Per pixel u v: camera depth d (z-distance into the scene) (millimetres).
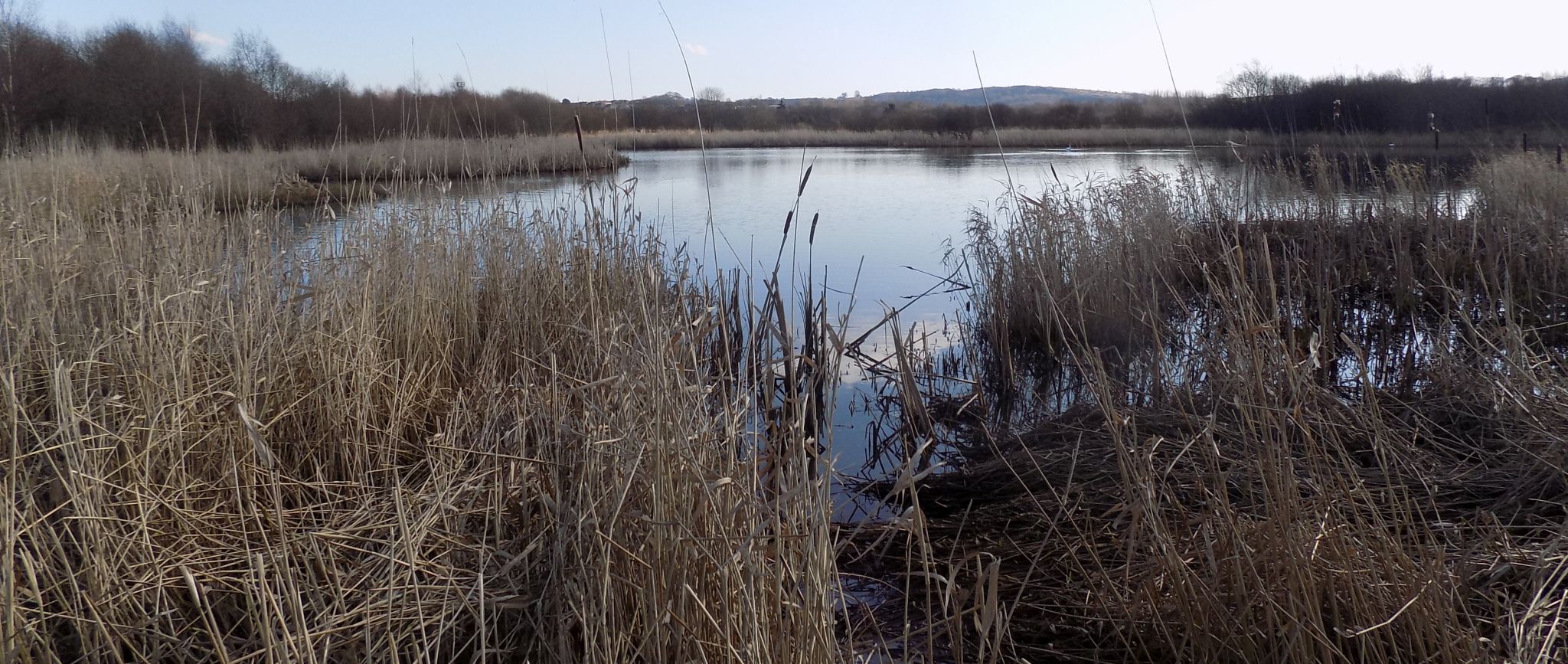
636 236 5188
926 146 39938
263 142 13438
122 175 7496
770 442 2781
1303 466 3385
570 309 4836
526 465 3131
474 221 5742
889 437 4953
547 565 2729
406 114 5680
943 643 2941
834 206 15391
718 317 3303
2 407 3016
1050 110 39781
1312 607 2291
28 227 4652
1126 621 2787
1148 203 7465
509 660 2592
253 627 2334
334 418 3570
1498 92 17562
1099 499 3670
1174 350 5484
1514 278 7000
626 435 2467
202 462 3182
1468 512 3217
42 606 2258
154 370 3277
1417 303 7180
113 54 14328
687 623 2213
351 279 4492
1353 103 17156
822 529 2164
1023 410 5492
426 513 2865
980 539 3625
